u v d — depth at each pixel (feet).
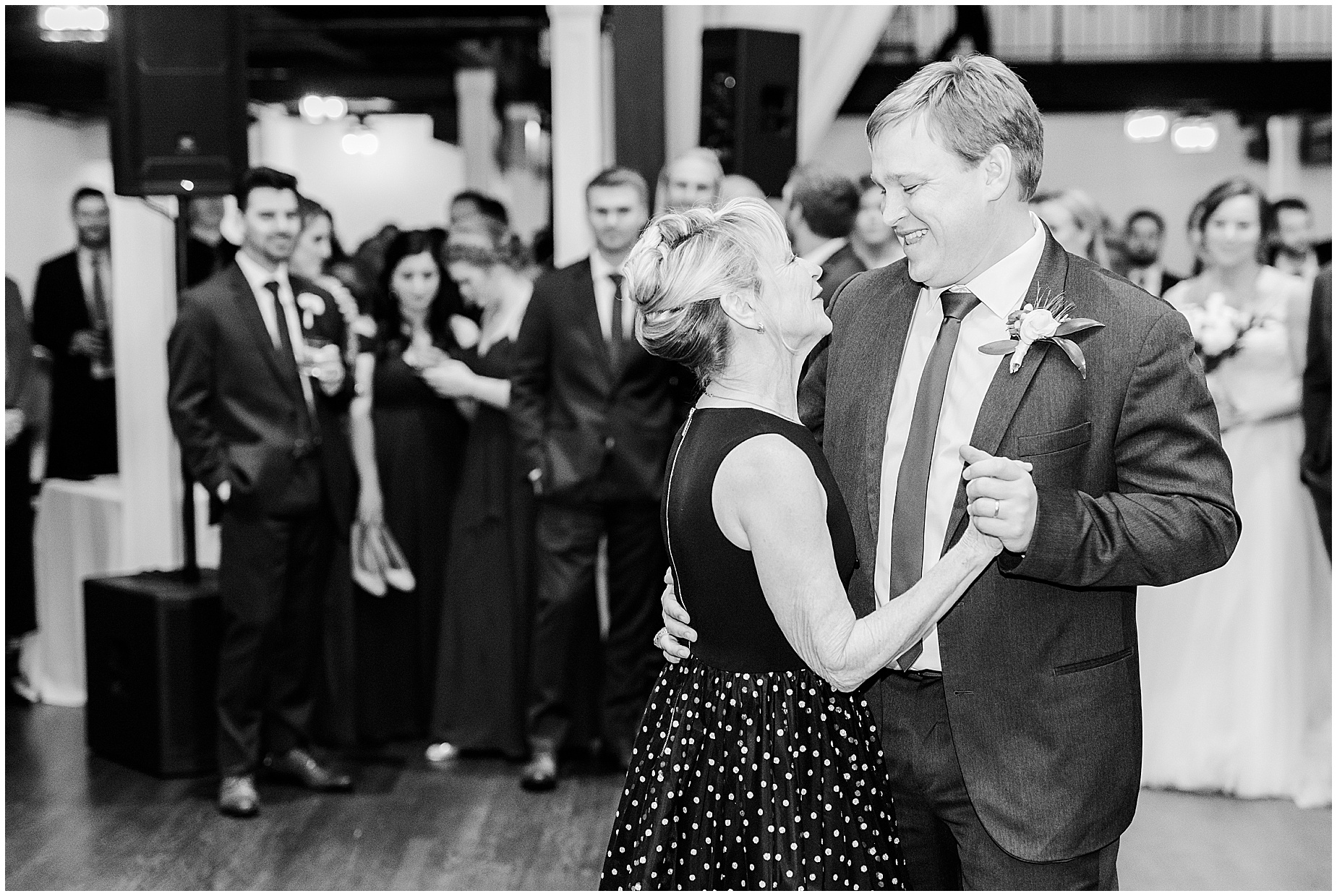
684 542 5.21
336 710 13.51
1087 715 5.44
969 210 5.34
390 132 37.45
